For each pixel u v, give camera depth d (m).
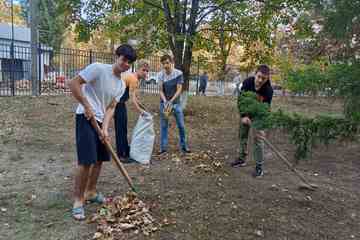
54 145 6.82
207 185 4.68
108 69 3.69
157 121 9.66
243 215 3.83
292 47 11.16
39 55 14.72
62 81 18.23
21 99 12.45
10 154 6.09
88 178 3.70
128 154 5.89
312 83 3.69
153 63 18.70
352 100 3.59
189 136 8.09
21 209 3.85
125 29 12.12
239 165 5.71
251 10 11.91
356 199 4.50
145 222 3.52
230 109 12.88
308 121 3.81
